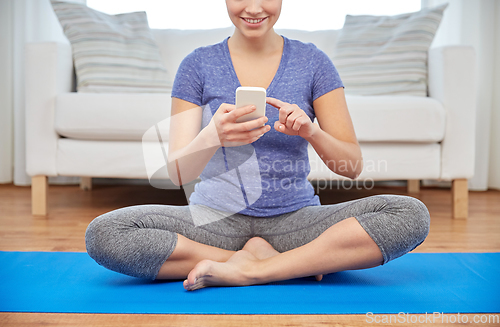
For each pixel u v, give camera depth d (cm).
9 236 151
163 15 276
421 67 215
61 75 196
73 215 189
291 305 86
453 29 270
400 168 188
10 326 77
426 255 125
